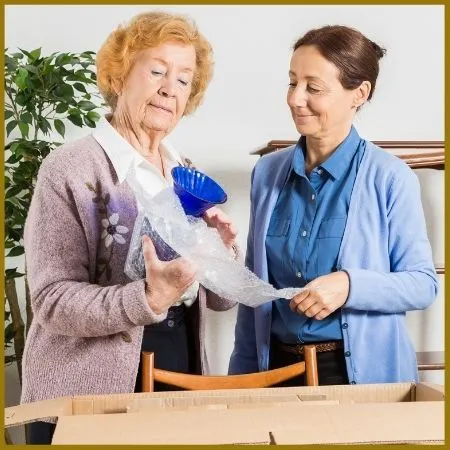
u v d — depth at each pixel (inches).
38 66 65.1
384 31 77.4
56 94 65.2
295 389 33.1
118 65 43.6
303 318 46.2
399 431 25.3
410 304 45.0
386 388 33.2
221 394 32.5
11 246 66.7
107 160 42.4
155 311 36.0
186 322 46.2
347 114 46.7
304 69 44.8
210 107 75.9
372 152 47.9
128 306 35.9
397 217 46.3
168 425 26.2
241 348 53.2
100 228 40.9
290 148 52.4
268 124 76.7
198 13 74.8
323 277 43.1
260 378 40.5
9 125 64.8
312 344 46.3
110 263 41.0
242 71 75.9
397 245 46.6
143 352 40.3
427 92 78.7
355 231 45.9
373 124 78.5
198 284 45.1
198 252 34.5
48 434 40.0
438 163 66.9
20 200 66.1
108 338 40.7
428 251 47.1
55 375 40.2
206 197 36.7
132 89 43.7
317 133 46.3
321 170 47.8
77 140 43.3
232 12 75.2
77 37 73.5
